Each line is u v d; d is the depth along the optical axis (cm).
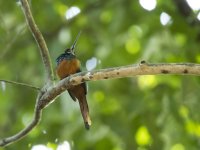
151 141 1180
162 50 1242
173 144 1161
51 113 1284
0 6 1337
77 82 777
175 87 1228
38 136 1262
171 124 1158
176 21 1270
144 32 1330
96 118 1238
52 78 846
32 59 1385
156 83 1292
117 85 1300
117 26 1303
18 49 1385
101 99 1309
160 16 1309
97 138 1210
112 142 1216
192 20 1261
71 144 1229
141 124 1198
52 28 1386
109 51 1320
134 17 1324
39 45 849
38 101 831
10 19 1354
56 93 809
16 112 1359
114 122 1211
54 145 1294
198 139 1187
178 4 1281
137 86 1301
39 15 1369
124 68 734
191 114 1157
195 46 1238
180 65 711
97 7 1394
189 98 1160
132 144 1188
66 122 1244
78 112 1223
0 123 1352
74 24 1398
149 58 1240
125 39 1347
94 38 1386
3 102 1364
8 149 1205
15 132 1322
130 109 1206
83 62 1380
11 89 1358
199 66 705
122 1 1327
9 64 1370
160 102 1197
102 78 752
